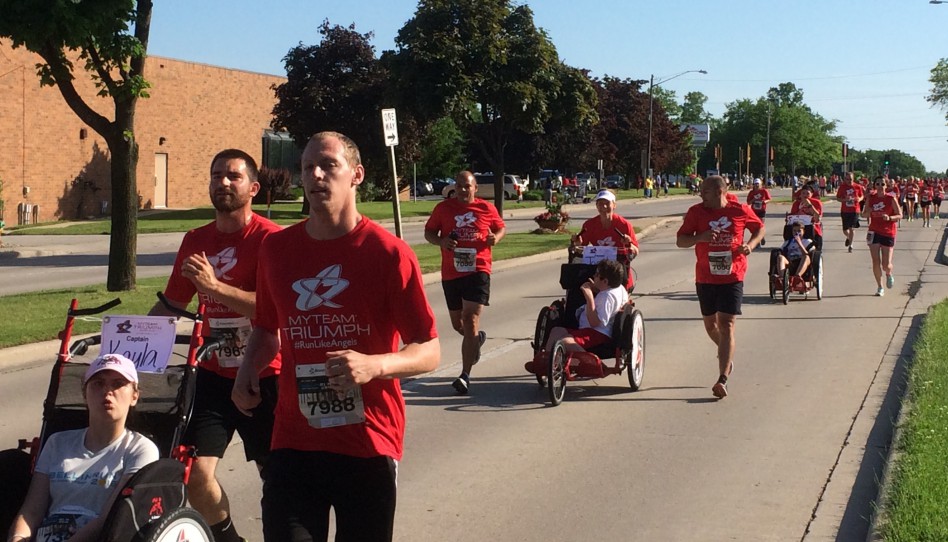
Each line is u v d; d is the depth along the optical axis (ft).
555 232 111.04
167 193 152.66
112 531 13.51
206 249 17.90
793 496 22.25
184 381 15.81
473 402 31.89
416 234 115.14
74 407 15.93
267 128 172.04
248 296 16.92
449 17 113.09
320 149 13.16
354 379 12.24
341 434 13.05
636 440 27.17
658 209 182.91
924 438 24.43
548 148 225.35
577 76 120.26
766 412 30.27
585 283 33.65
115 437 15.21
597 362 31.99
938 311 49.16
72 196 136.26
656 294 61.11
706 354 40.19
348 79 137.59
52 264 81.25
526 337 44.83
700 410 30.63
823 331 46.06
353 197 13.42
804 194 58.90
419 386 34.35
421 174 242.99
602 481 23.47
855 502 21.77
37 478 15.07
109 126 55.83
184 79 153.89
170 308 16.70
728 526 20.38
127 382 15.11
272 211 141.90
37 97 130.00
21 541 14.48
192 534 14.32
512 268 77.25
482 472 24.21
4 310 47.78
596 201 36.17
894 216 59.36
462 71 112.27
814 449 26.07
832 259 83.66
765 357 39.42
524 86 114.11
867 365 37.52
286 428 13.38
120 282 56.54
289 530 13.00
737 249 31.86
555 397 31.37
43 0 49.11
